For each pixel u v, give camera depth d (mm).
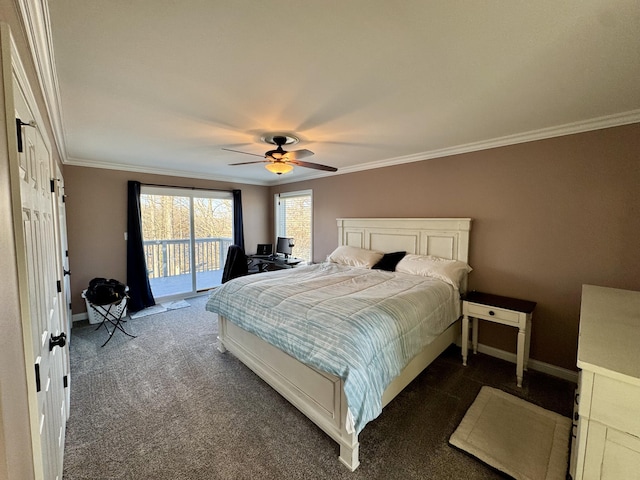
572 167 2387
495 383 2408
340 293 2373
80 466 1565
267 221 6008
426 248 3359
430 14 1121
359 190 4191
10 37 747
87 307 3703
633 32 1211
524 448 1686
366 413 1510
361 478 1515
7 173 738
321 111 2100
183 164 4113
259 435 1805
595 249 2309
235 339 2703
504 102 1940
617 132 2176
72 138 2760
